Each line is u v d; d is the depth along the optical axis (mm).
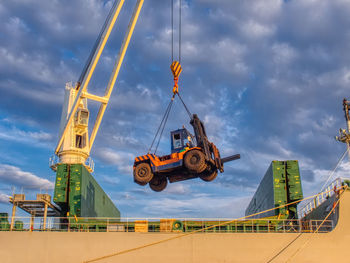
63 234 21719
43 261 21344
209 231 22625
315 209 25078
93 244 21531
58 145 35844
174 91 26766
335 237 21297
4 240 21609
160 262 21203
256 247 21156
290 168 26656
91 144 37125
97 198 33125
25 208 28594
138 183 24844
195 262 21078
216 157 25062
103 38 33688
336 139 25250
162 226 22469
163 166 24266
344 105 25500
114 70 36000
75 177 27641
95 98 35531
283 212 25406
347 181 22312
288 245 21172
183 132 25109
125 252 21359
